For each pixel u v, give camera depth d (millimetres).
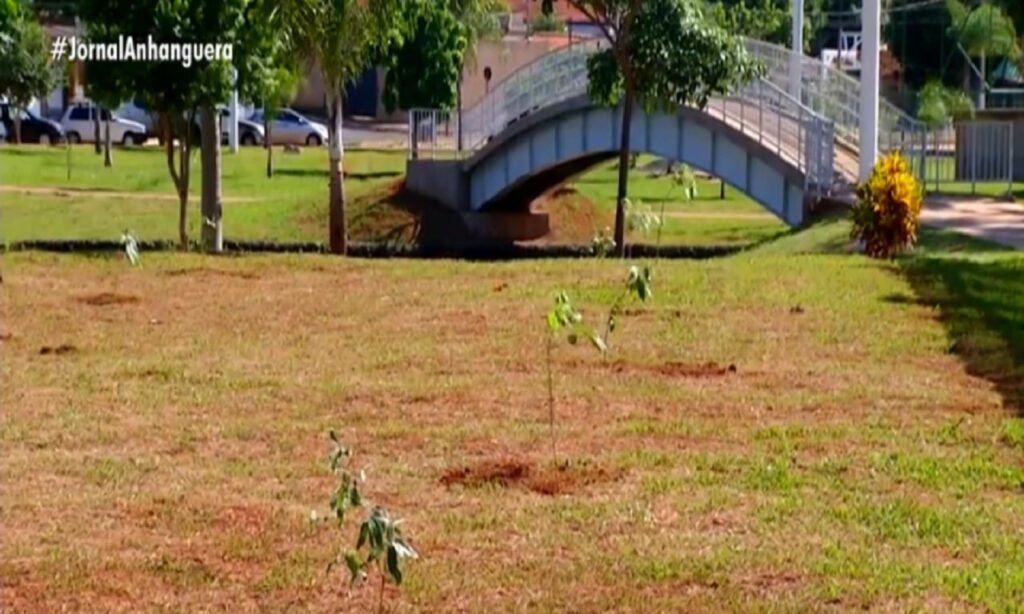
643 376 12195
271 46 25875
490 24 50375
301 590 7090
